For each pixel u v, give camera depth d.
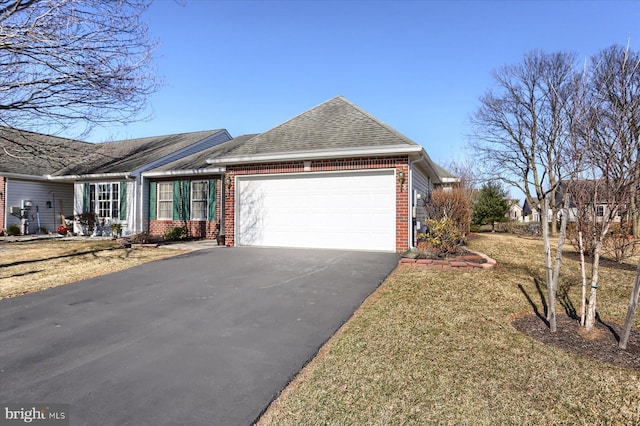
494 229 28.84
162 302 5.69
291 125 12.09
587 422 2.63
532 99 25.09
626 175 4.13
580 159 4.51
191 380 3.29
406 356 3.67
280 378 3.31
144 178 16.31
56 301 5.84
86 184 17.16
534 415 2.71
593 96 5.43
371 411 2.77
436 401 2.89
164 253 10.45
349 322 4.71
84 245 13.01
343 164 10.07
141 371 3.48
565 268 8.54
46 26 7.89
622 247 9.70
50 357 3.83
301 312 5.09
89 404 2.93
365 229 9.93
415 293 5.86
